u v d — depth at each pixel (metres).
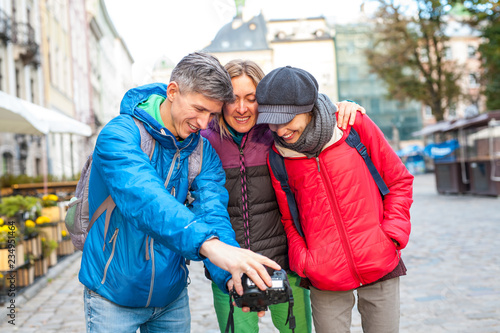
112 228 1.74
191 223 1.42
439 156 18.86
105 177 1.61
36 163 20.91
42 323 4.57
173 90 1.71
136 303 1.78
